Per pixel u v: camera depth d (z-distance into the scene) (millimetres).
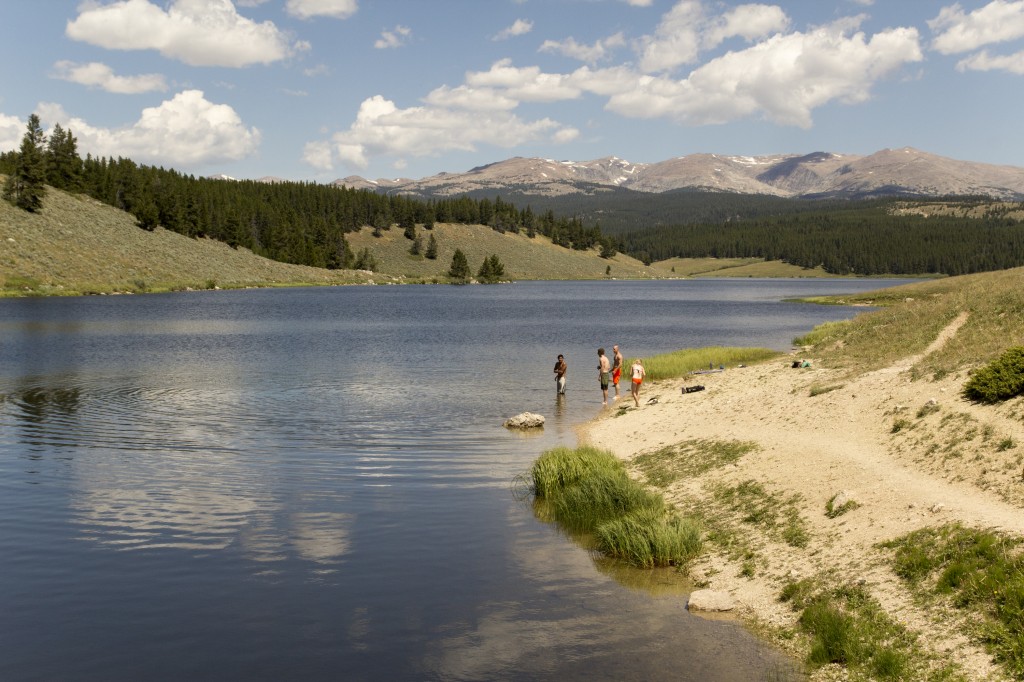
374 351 61406
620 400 37875
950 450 18469
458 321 98250
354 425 31656
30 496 20719
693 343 69750
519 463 25391
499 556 16562
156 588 14516
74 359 53250
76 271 141625
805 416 25531
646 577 15484
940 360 26859
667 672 11430
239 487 21906
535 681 11141
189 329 78625
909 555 13656
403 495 21328
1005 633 10852
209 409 34969
